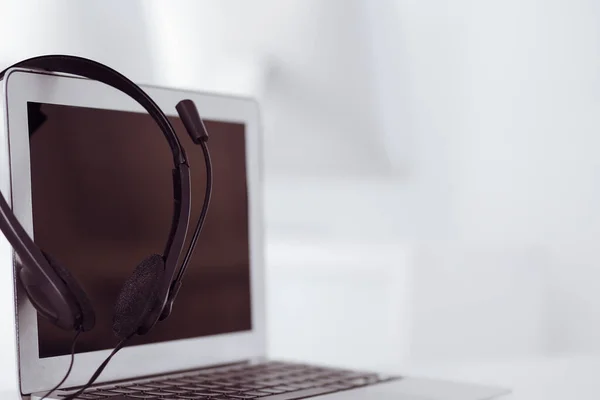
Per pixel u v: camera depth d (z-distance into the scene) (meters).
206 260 0.91
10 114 0.74
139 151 0.85
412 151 1.38
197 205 0.90
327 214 1.46
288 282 1.47
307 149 1.47
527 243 1.28
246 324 0.95
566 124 1.25
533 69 1.27
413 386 0.79
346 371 0.89
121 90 0.77
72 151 0.79
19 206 0.74
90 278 0.79
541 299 1.27
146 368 0.83
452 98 1.34
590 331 1.23
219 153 0.93
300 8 1.43
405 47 1.38
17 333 0.73
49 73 0.77
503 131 1.30
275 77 1.46
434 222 1.36
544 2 1.26
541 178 1.27
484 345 1.31
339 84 1.43
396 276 1.38
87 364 0.78
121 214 0.82
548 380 1.25
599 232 1.22
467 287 1.33
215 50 1.40
